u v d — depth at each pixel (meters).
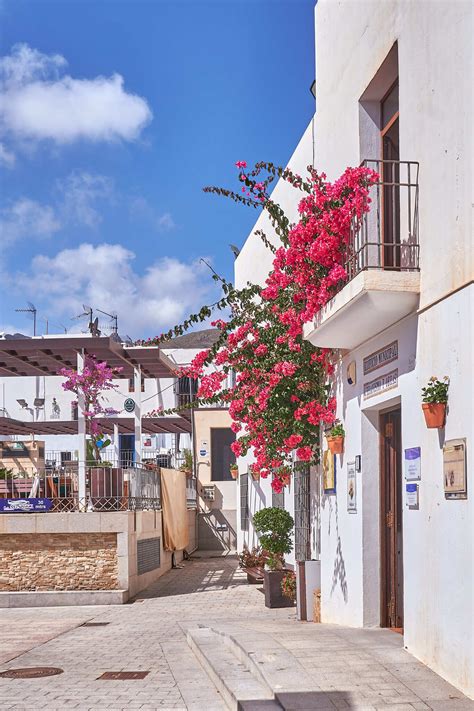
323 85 11.80
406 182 8.16
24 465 17.94
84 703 7.37
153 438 39.97
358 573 9.62
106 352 19.44
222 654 8.81
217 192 11.12
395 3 8.52
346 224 9.17
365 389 9.52
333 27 11.20
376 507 9.58
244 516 23.95
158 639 11.38
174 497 22.28
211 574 20.70
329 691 6.39
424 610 7.30
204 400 12.86
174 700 7.41
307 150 14.63
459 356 6.62
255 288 12.48
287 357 11.83
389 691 6.37
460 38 6.71
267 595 14.44
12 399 44.72
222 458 30.38
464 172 6.58
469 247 6.45
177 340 43.50
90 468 16.83
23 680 8.58
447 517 6.78
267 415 12.04
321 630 9.35
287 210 16.55
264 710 6.11
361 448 9.65
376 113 10.03
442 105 7.10
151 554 19.08
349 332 9.09
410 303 7.75
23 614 14.73
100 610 15.00
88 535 16.20
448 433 6.80
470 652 6.27
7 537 16.22
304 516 14.34
